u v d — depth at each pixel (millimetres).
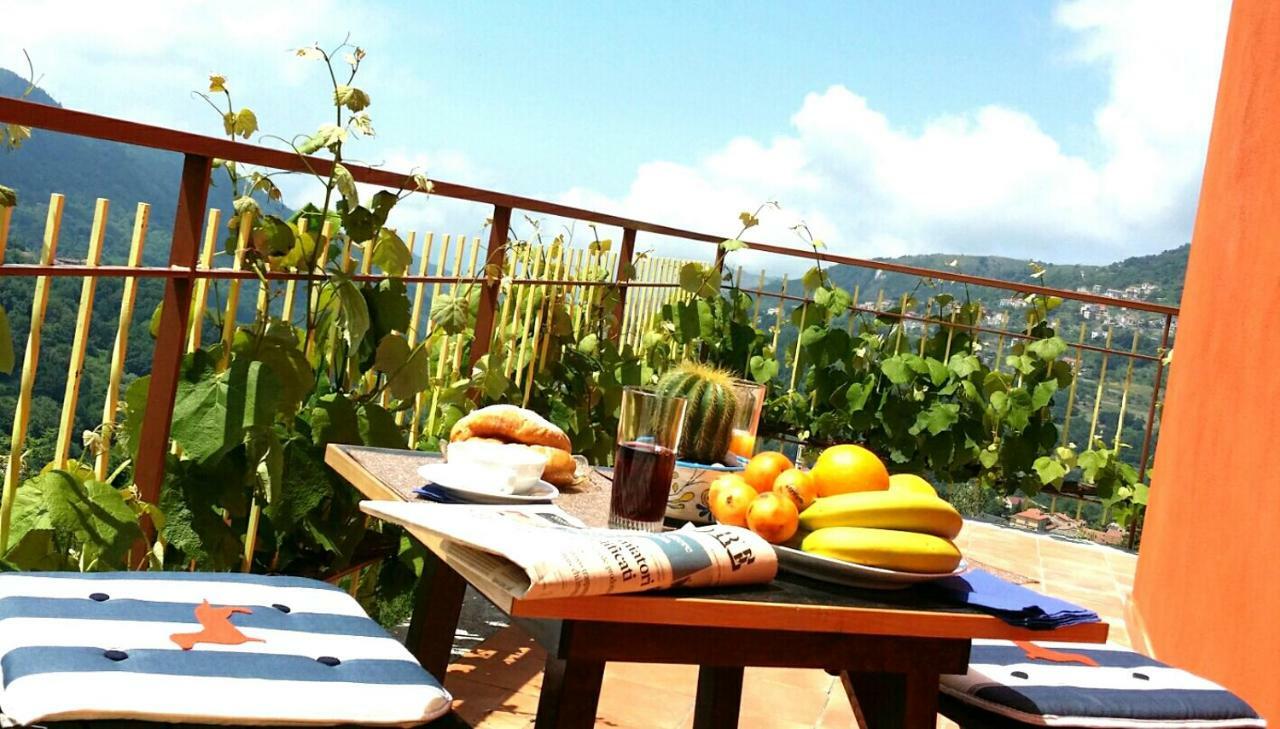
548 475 2025
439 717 1409
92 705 1220
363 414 3023
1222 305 4109
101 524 2182
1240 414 3631
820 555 1559
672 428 1681
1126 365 6898
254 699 1305
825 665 1544
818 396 6984
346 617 1613
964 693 1893
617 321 5383
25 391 2102
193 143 2293
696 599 1384
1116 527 6898
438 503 1683
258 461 2605
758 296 7113
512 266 3934
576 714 1398
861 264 6957
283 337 2697
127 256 2268
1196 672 3570
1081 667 2033
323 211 2795
